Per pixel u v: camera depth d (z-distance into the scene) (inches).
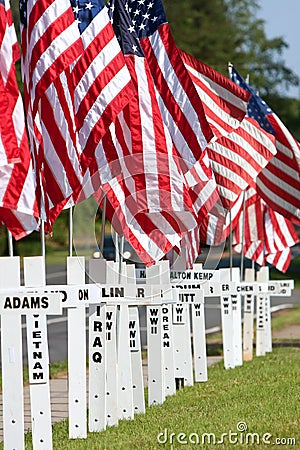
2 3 687.7
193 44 4960.6
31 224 749.9
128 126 904.9
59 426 869.2
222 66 5039.4
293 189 1328.7
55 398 1083.9
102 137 866.1
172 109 966.4
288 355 1424.7
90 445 751.7
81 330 789.2
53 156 797.9
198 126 965.8
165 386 1023.6
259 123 1321.4
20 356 692.7
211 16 5191.9
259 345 1434.5
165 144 913.5
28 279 716.0
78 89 815.1
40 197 752.3
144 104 912.9
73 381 791.7
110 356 843.4
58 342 1766.7
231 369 1250.0
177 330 1097.4
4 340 693.3
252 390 1015.6
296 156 1323.8
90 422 824.3
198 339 1143.0
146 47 971.9
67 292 757.3
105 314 820.6
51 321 2132.1
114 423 841.5
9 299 691.4
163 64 968.3
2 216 741.9
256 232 1465.3
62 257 4052.7
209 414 870.4
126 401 871.1
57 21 770.2
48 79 767.7
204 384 1104.8
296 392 983.0
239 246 1485.0
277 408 882.8
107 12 837.2
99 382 822.5
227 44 5187.0
